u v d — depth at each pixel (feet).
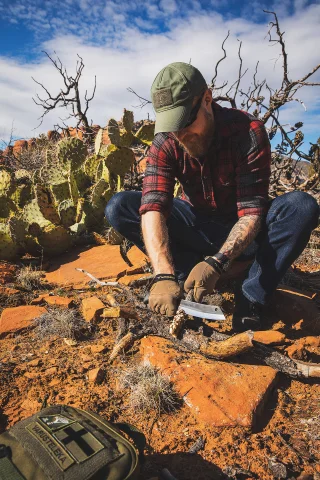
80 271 7.48
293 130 11.06
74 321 5.64
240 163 4.55
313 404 4.23
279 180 12.03
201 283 4.09
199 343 4.66
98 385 4.46
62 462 2.64
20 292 6.68
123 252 8.55
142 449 3.16
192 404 4.08
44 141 18.06
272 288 4.97
